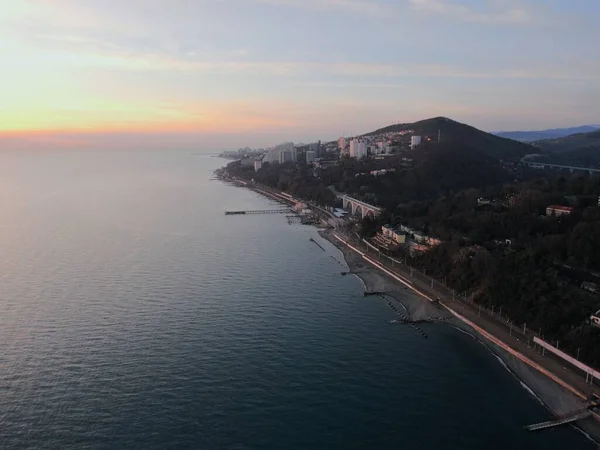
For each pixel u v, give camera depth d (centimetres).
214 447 8575
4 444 8475
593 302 13212
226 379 10725
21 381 10419
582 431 9369
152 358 11525
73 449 8400
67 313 14150
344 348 12525
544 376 11294
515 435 9231
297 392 10350
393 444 8869
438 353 12438
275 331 13362
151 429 8962
